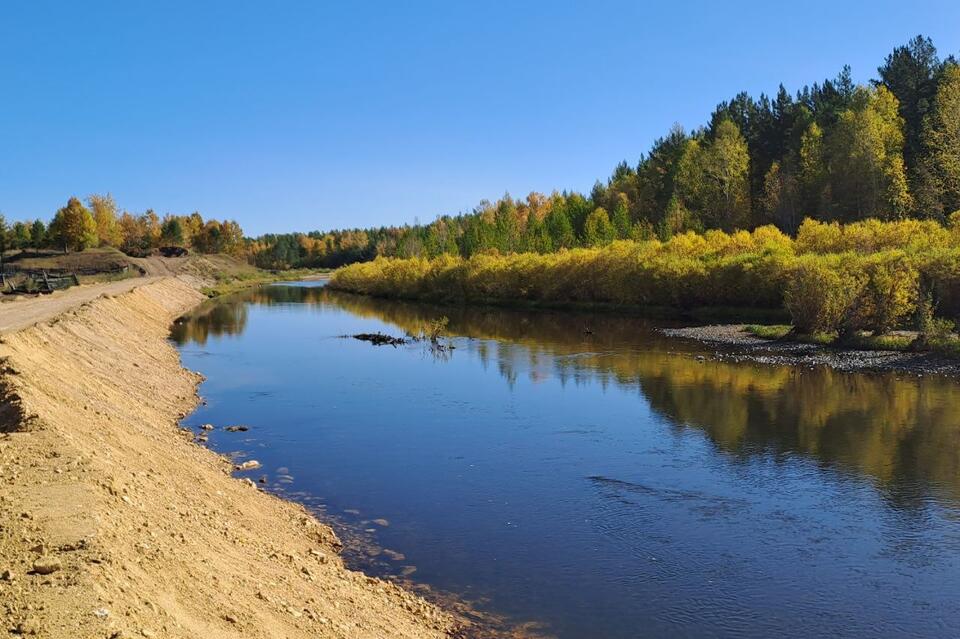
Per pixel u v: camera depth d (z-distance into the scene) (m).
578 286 77.19
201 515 13.19
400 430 25.11
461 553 14.84
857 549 14.99
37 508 9.63
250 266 176.88
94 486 10.80
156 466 15.55
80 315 33.81
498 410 28.25
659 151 120.62
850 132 76.62
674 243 72.81
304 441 23.62
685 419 26.36
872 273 44.12
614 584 13.48
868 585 13.43
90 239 119.69
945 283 43.81
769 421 25.80
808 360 38.66
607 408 28.38
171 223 154.38
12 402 14.48
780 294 57.16
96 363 26.83
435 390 32.47
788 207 82.50
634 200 114.12
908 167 75.94
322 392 32.00
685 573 13.94
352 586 12.49
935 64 85.56
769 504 17.61
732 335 49.53
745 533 15.87
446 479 19.72
